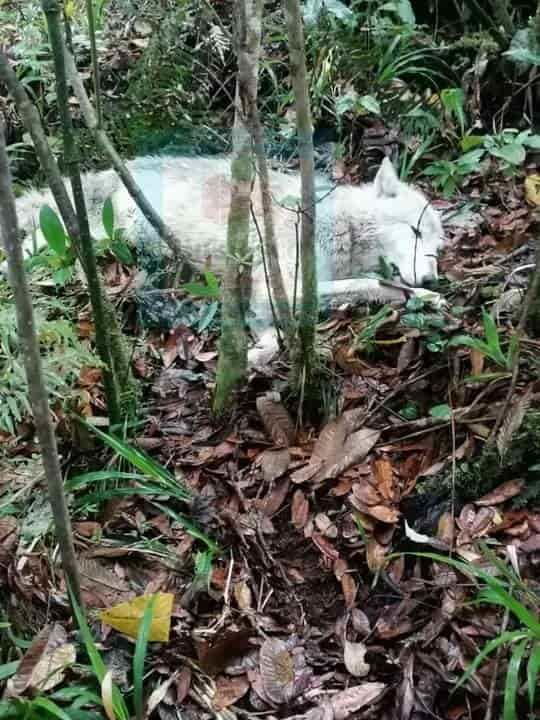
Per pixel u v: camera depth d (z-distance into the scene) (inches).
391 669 72.8
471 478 82.2
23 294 56.1
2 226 54.2
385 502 83.7
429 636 73.2
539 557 75.8
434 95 142.2
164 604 72.2
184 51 135.0
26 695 68.0
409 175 137.3
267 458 89.0
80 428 90.4
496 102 143.3
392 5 147.5
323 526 83.7
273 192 120.3
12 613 76.0
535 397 83.5
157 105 130.0
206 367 104.8
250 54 76.2
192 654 74.4
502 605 72.0
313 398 92.4
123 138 130.0
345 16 142.0
